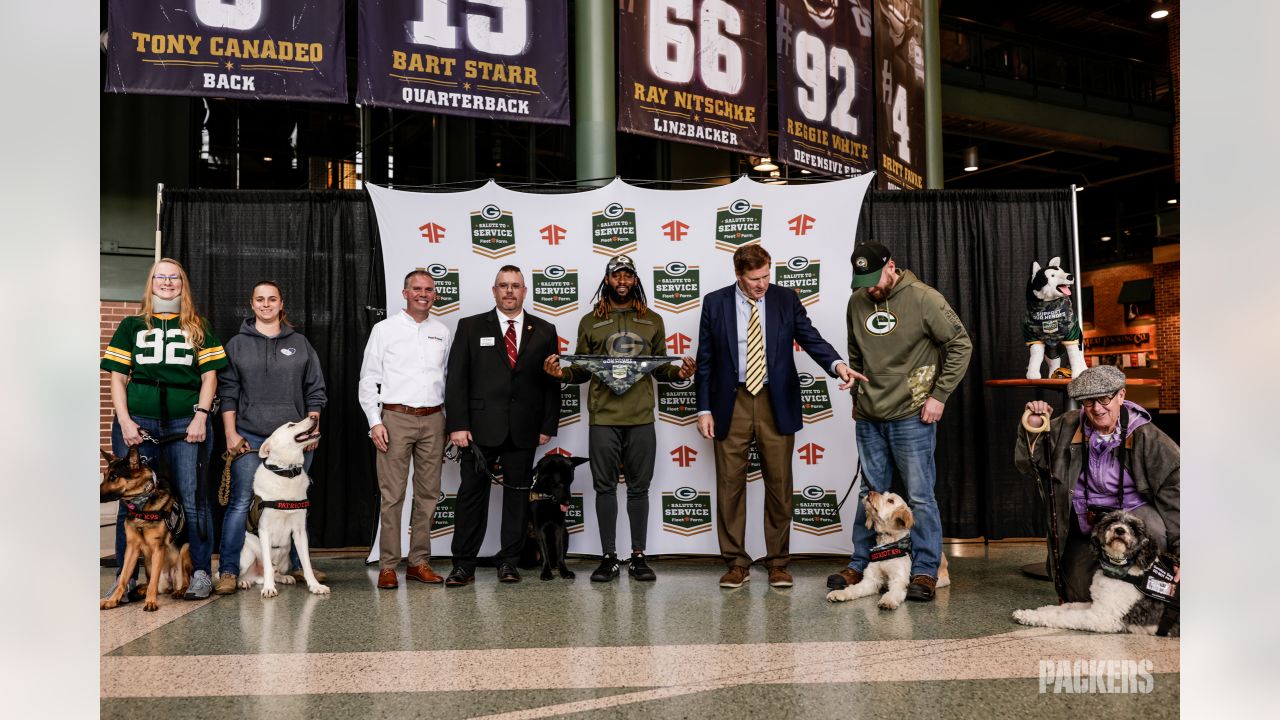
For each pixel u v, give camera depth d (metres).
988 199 5.34
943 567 4.09
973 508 5.30
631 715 2.36
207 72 4.91
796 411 4.20
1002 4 14.57
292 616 3.60
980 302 5.30
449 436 4.50
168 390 3.92
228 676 2.74
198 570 4.00
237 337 4.18
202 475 4.04
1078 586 3.48
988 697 2.49
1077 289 5.26
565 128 9.29
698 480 4.82
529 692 2.56
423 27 5.26
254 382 4.15
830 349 4.15
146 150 7.06
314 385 4.34
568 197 4.93
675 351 4.89
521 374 4.31
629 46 5.72
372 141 8.30
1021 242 5.34
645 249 4.91
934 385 3.84
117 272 6.84
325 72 5.06
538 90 5.53
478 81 5.39
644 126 5.77
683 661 2.87
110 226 6.88
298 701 2.50
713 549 4.79
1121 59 13.32
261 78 4.98
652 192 4.93
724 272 4.91
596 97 6.01
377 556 4.91
